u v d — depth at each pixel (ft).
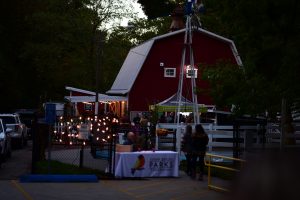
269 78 48.08
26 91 171.32
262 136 73.56
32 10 167.73
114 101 155.53
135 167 63.93
